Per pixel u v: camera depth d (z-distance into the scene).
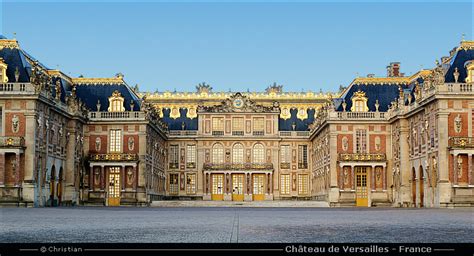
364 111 95.94
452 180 71.44
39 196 72.62
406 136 87.88
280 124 120.81
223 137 118.12
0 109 70.69
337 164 94.19
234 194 117.75
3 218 38.78
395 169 91.50
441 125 71.88
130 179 93.25
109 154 92.50
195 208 73.62
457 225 31.52
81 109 89.81
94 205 91.44
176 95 123.38
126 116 93.94
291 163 118.69
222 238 22.92
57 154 81.12
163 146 115.81
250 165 117.06
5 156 69.88
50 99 75.44
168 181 118.31
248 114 118.88
